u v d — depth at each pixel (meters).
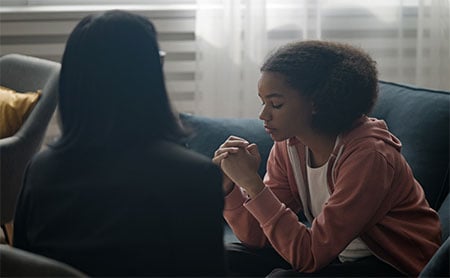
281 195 2.38
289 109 2.16
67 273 1.31
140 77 1.49
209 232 1.47
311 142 2.20
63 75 1.54
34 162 1.58
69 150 1.52
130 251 1.45
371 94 2.17
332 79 2.13
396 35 3.91
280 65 2.16
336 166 2.15
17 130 3.30
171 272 1.46
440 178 2.54
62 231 1.51
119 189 1.47
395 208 2.16
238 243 2.42
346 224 2.06
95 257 1.46
